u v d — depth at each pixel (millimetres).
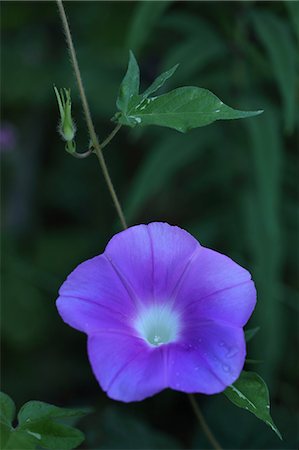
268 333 829
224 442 799
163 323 596
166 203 1046
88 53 1051
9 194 1172
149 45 918
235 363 569
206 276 592
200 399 892
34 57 1158
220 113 595
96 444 789
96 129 1138
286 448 789
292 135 871
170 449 774
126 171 1146
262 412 586
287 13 824
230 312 583
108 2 929
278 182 803
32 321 996
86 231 1104
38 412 597
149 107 600
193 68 822
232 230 875
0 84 1111
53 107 1166
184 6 847
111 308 584
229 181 879
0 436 592
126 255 593
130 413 904
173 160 833
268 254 830
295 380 871
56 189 1186
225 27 834
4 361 974
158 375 567
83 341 997
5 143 1161
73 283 583
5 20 972
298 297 886
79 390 958
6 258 1035
